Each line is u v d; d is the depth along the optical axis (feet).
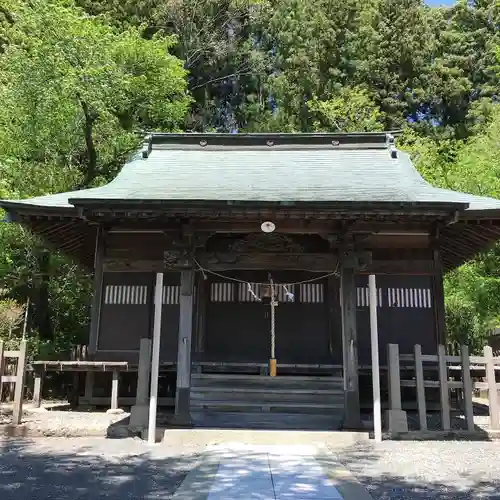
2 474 19.71
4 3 63.82
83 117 57.11
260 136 44.09
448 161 90.84
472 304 56.59
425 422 27.53
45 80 52.75
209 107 122.83
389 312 37.40
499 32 124.98
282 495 16.28
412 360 36.47
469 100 121.08
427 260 33.99
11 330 48.93
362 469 20.72
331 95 106.22
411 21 115.55
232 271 42.86
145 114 70.49
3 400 37.42
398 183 34.76
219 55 121.70
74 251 43.98
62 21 53.57
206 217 29.63
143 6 101.91
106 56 55.98
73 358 38.34
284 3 124.77
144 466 21.17
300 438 26.58
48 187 52.49
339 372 39.37
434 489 17.70
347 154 42.52
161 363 37.11
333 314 41.37
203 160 41.32
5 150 53.83
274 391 35.24
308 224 30.68
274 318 41.96
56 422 29.50
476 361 28.53
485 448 24.97
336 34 115.75
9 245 52.90
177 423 28.32
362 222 30.07
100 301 37.93
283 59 117.50
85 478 19.12
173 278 39.04
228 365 38.88
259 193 31.09
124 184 34.32
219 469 20.06
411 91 114.73
